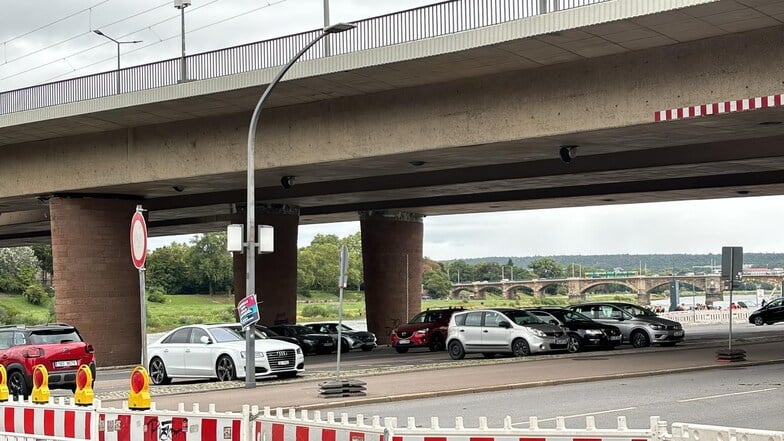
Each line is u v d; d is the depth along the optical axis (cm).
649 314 3888
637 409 1795
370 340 4953
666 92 2734
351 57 3031
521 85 3022
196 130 3850
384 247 5956
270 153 3631
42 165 4369
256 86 3278
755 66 2572
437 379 2497
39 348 2445
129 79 3697
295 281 5344
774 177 4391
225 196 5053
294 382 2545
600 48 2753
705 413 1705
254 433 1130
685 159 3628
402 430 983
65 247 4331
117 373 3619
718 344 3784
